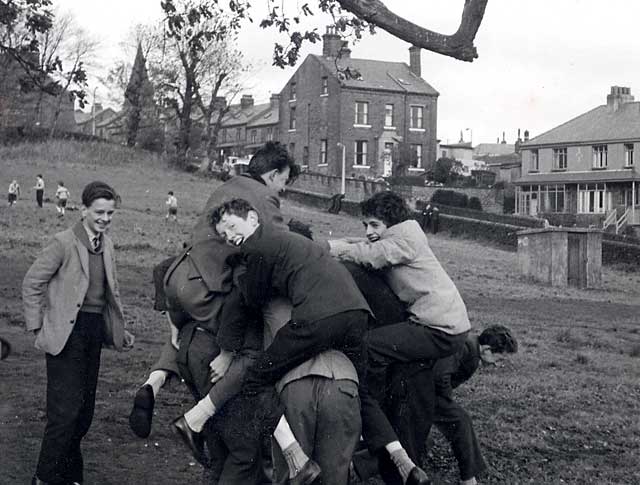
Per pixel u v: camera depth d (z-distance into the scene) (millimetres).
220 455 4848
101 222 5453
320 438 4395
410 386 5410
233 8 13023
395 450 4867
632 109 66000
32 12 13609
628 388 9812
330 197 54625
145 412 4891
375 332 5352
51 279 5418
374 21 9289
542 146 68438
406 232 5465
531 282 28031
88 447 6500
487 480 6207
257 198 4941
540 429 7750
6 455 6094
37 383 8438
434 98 72875
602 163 65250
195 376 4883
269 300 4578
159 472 5988
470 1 9273
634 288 30328
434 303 5379
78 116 130250
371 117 70875
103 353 10375
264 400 4535
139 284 17906
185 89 61000
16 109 59531
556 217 65250
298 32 12438
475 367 6086
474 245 43531
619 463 6801
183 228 33094
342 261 5535
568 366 11242
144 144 68438
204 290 4820
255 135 97438
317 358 4434
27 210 33938
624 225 61875
